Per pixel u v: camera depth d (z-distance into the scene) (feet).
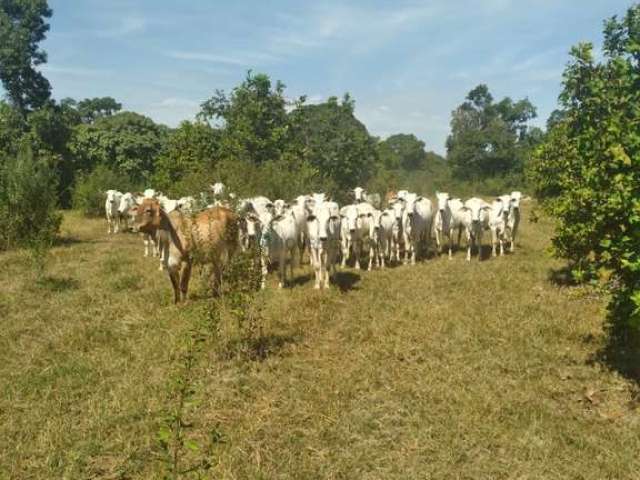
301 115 84.48
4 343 25.07
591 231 21.71
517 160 187.11
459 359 23.22
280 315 29.12
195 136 79.36
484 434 17.28
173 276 31.40
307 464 15.90
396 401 19.63
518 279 37.06
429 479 15.15
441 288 35.24
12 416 18.57
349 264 45.96
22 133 95.81
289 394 20.16
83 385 20.92
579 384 20.93
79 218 79.00
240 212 33.88
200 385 20.44
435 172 253.85
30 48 105.70
